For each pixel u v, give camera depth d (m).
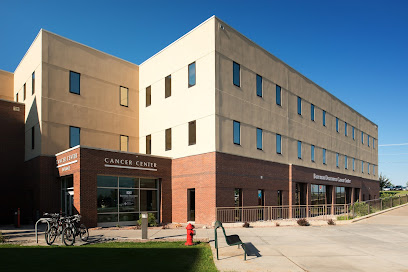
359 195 45.12
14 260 9.98
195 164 22.08
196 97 22.58
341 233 16.52
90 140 24.92
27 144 24.64
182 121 23.62
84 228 14.53
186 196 22.55
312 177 31.77
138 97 28.75
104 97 26.25
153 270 8.68
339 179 38.09
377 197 52.72
